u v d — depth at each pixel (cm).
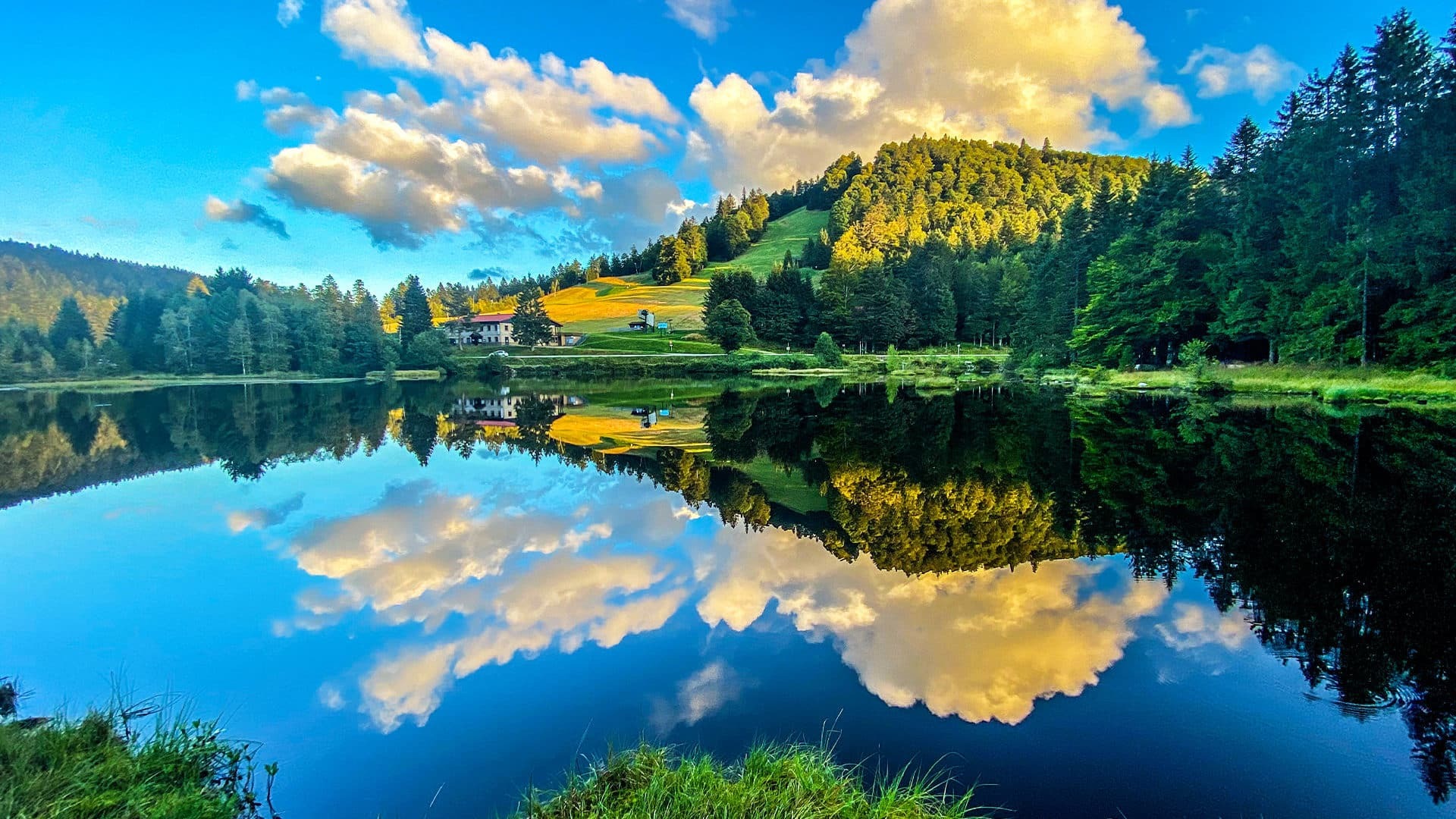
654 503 1238
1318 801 356
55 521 1097
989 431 2117
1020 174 19112
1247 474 1238
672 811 323
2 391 5700
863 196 16050
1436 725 424
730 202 17450
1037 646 559
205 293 10169
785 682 512
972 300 8350
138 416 3250
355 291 11125
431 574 812
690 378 7488
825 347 7144
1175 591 677
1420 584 670
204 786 393
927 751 412
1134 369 4072
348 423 2891
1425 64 2708
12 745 394
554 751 431
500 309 15625
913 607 664
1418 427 1727
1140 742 414
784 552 887
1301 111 3291
